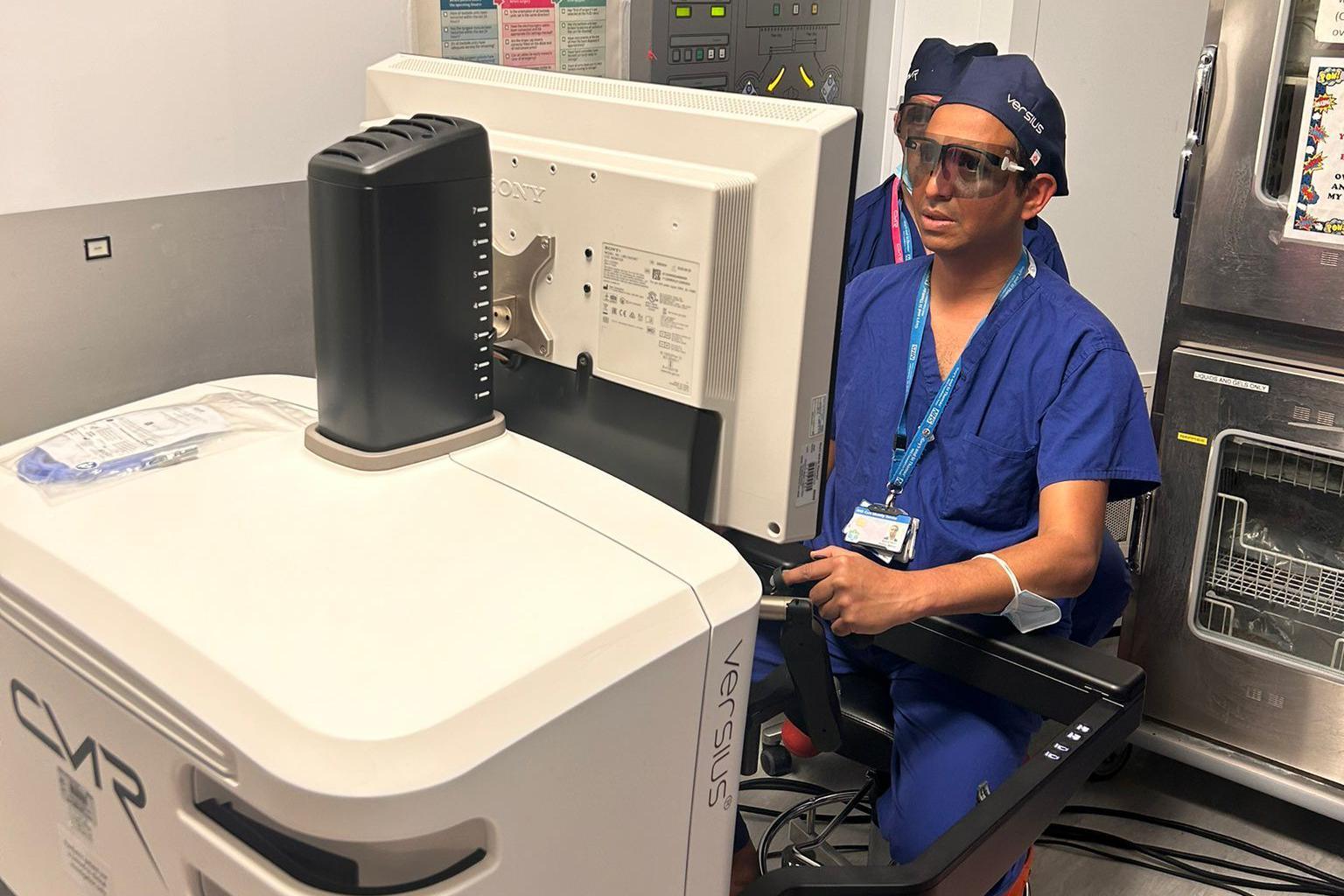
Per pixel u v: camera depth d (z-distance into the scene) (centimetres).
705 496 106
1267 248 184
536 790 78
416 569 88
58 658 89
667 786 90
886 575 125
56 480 100
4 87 140
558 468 106
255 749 72
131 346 161
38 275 149
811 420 102
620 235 101
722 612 89
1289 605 204
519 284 111
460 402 107
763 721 119
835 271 97
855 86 276
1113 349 147
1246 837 206
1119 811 212
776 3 245
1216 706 210
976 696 150
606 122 104
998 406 151
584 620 83
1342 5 170
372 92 126
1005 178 143
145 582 86
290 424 114
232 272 170
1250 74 179
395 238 96
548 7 200
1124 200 279
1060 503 142
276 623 81
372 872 78
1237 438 197
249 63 163
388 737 71
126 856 92
